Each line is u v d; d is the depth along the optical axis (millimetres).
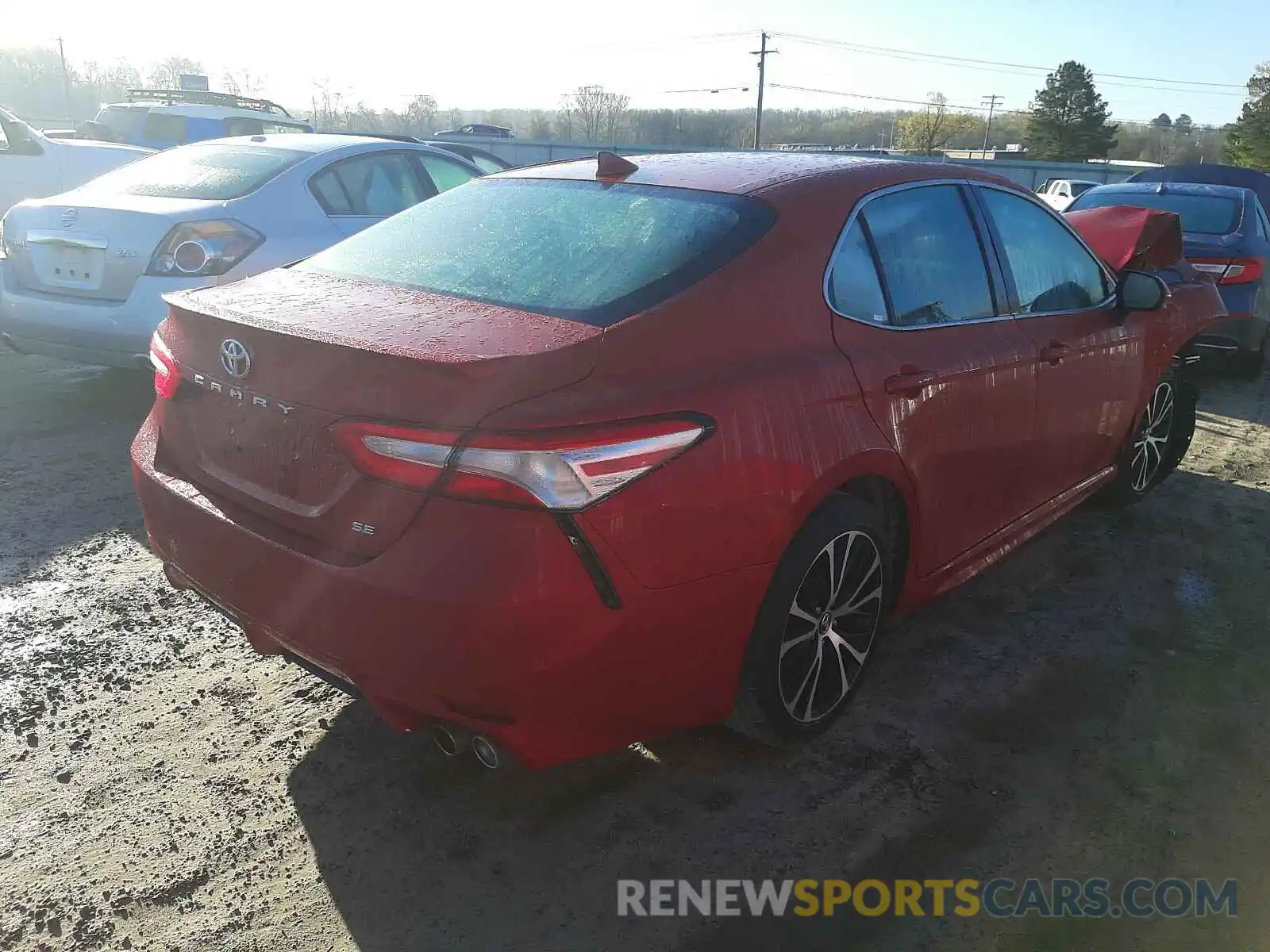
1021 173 49719
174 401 2662
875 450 2662
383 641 2076
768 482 2338
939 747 2891
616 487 2051
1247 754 2914
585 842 2471
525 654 2010
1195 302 4809
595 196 2904
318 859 2377
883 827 2561
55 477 4613
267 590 2301
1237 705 3168
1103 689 3236
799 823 2562
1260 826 2613
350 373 2141
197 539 2482
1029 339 3416
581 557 2016
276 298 2568
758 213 2666
